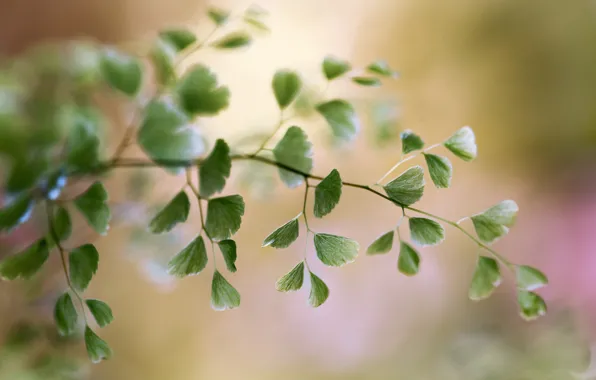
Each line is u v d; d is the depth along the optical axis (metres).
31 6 0.86
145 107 0.43
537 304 0.37
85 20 0.88
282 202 0.75
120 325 0.76
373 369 0.76
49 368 0.48
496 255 0.38
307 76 0.48
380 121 0.48
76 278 0.39
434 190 0.78
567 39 0.78
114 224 0.50
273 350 0.77
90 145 0.42
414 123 0.79
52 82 0.49
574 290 0.75
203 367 0.78
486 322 0.69
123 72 0.44
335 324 0.77
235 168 0.49
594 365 0.50
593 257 0.75
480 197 0.79
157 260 0.49
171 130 0.42
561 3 0.77
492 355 0.55
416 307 0.77
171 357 0.78
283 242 0.37
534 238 0.78
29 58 0.52
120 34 0.88
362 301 0.78
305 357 0.77
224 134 0.61
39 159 0.44
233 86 0.78
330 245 0.37
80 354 0.69
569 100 0.79
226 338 0.78
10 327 0.55
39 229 0.47
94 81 0.48
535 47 0.79
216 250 0.75
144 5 0.87
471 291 0.38
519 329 0.64
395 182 0.37
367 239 0.74
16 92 0.48
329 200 0.37
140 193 0.51
